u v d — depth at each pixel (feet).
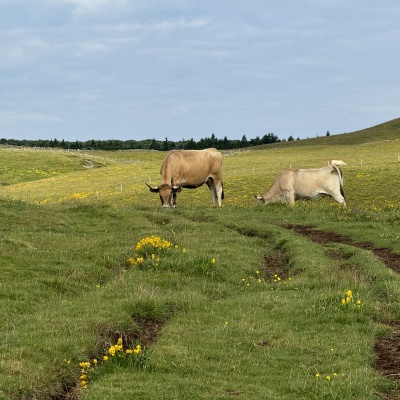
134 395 28.19
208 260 55.57
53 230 73.36
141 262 55.93
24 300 43.29
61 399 29.89
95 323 37.78
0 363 30.30
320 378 31.42
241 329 39.06
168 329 39.09
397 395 30.45
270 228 78.95
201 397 28.40
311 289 50.19
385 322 42.32
